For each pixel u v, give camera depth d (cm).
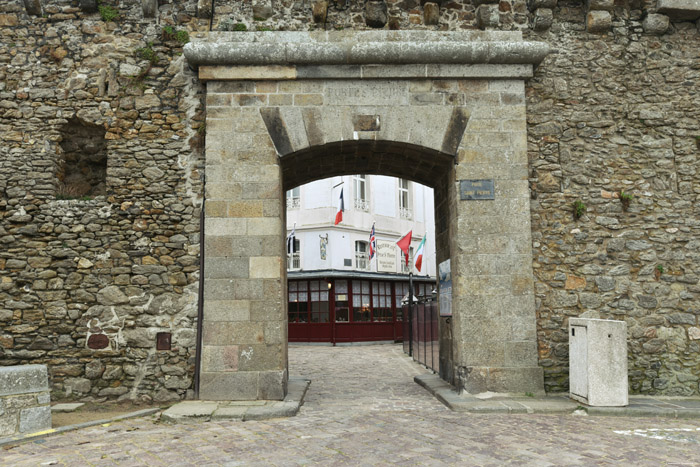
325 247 2006
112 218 706
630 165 739
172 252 702
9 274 689
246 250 684
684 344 709
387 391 800
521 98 728
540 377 681
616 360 625
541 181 727
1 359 676
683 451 452
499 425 552
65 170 761
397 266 2222
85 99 725
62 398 673
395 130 715
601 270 716
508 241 702
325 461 428
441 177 825
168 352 683
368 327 1958
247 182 696
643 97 754
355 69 714
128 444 485
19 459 440
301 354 1498
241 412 595
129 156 718
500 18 753
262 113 708
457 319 711
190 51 692
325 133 710
